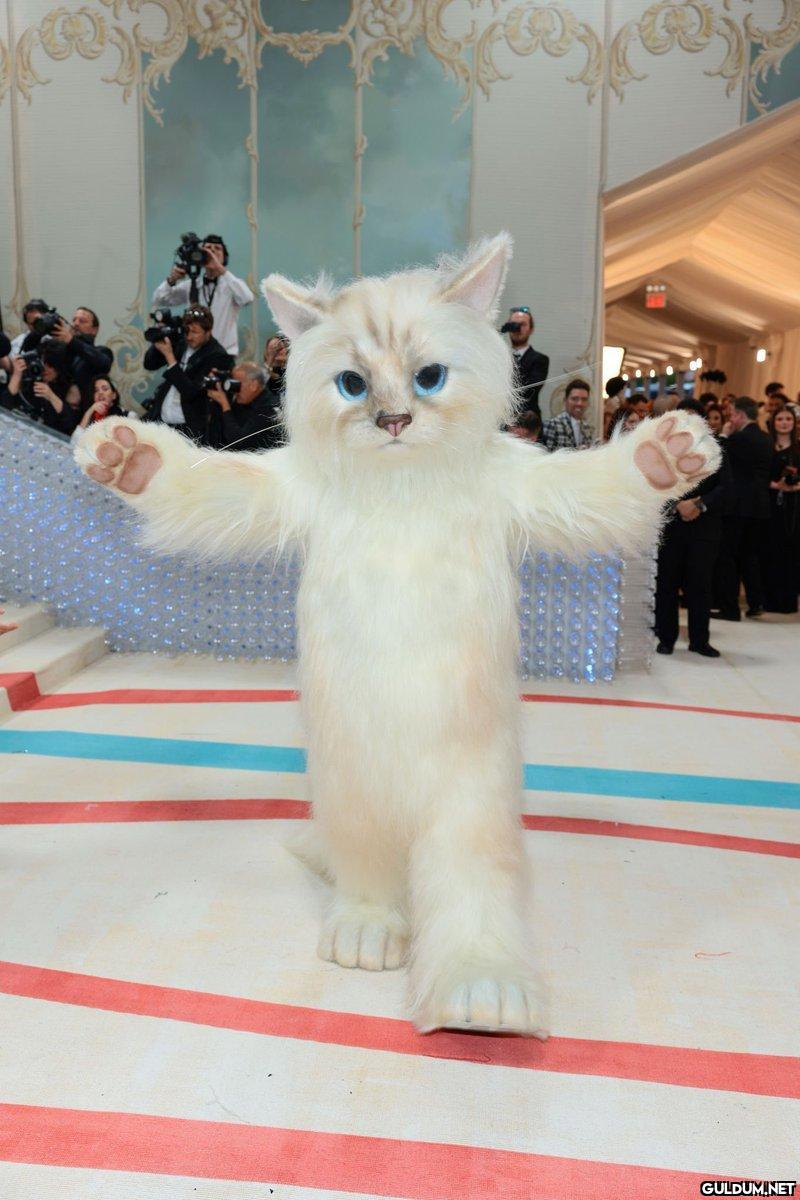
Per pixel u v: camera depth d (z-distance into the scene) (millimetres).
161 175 9305
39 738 4789
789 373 17344
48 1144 2150
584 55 8922
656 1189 2055
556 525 2490
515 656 2590
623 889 3342
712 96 8883
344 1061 2434
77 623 6547
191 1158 2117
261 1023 2576
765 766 4590
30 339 7496
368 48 9062
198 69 9172
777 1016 2654
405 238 9273
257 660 6383
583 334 9266
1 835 3693
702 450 2256
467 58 9008
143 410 9523
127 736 4828
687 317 20375
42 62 9227
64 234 9406
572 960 2898
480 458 2471
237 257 9391
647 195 9555
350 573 2453
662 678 6250
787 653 7113
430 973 2439
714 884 3393
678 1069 2432
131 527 6340
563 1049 2496
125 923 3061
